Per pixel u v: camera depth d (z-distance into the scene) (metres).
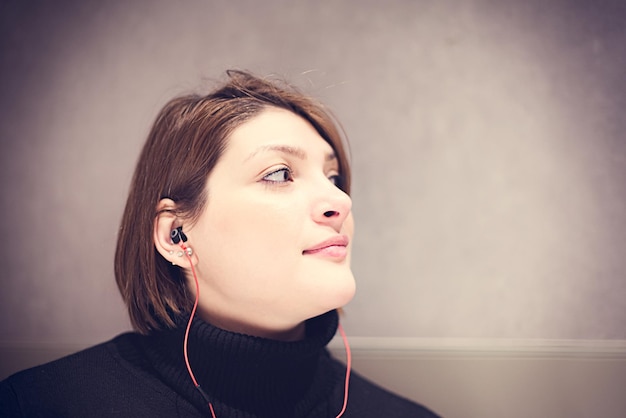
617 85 1.25
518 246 1.26
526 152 1.28
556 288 1.23
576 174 1.25
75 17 1.35
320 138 0.92
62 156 1.32
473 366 1.22
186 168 0.86
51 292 1.30
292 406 0.83
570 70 1.28
